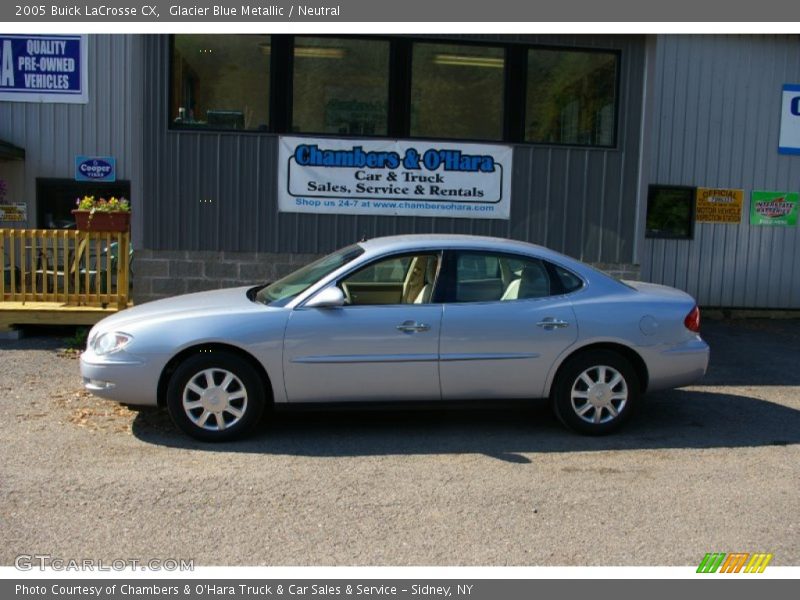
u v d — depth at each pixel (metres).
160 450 5.57
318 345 5.70
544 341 5.90
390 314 5.79
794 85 13.11
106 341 5.76
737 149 13.13
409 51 9.53
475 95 9.71
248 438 5.90
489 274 6.04
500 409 6.27
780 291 13.45
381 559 3.98
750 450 5.86
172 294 9.46
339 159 9.54
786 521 4.52
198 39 9.30
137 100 9.24
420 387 5.84
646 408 7.06
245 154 9.43
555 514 4.56
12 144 12.59
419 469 5.29
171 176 9.36
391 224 9.68
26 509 4.48
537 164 9.80
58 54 12.59
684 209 13.16
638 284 6.70
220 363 5.68
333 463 5.38
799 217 13.35
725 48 12.95
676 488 5.02
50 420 6.22
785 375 8.62
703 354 6.19
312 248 9.59
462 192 9.73
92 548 4.04
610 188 9.92
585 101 9.91
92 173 12.77
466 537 4.23
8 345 8.98
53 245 9.41
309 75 9.47
